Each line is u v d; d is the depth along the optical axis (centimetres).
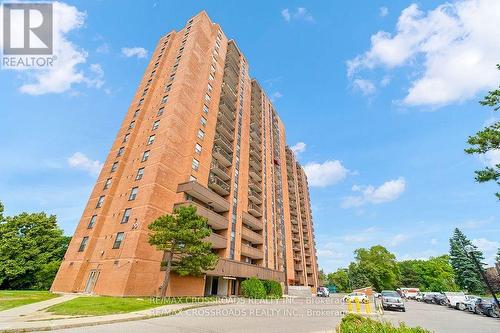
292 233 7294
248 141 5100
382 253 7656
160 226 2270
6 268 3100
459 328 1503
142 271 2341
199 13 4534
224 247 3400
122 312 1480
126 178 3103
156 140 3141
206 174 3500
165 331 1048
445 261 8856
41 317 1239
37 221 3609
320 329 1248
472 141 1302
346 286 9662
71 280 2619
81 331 991
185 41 4225
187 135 3406
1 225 3384
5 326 959
